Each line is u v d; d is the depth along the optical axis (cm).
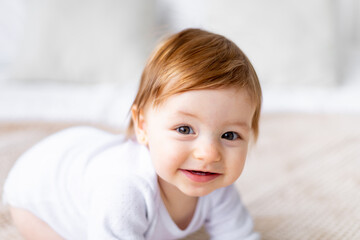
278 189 108
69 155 79
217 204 74
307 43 198
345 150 137
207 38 66
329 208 97
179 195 69
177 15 210
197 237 84
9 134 144
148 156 68
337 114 181
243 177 116
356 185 110
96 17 184
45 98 169
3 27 201
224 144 58
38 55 180
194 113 56
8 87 177
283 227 88
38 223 78
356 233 86
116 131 150
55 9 182
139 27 187
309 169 122
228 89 57
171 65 60
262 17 199
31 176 78
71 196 73
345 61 226
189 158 57
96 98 169
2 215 93
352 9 261
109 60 183
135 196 62
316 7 202
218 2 203
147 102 63
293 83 197
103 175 68
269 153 135
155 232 69
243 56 65
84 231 73
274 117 177
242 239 75
